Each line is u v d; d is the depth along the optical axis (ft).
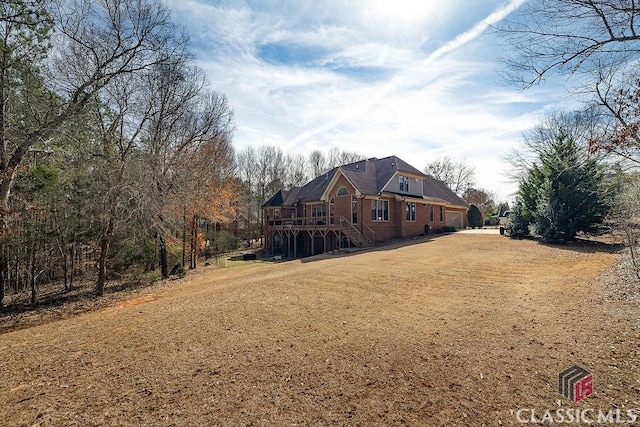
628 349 14.56
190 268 70.49
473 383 12.91
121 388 13.89
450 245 62.34
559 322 18.65
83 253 49.96
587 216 52.65
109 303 38.52
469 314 21.24
